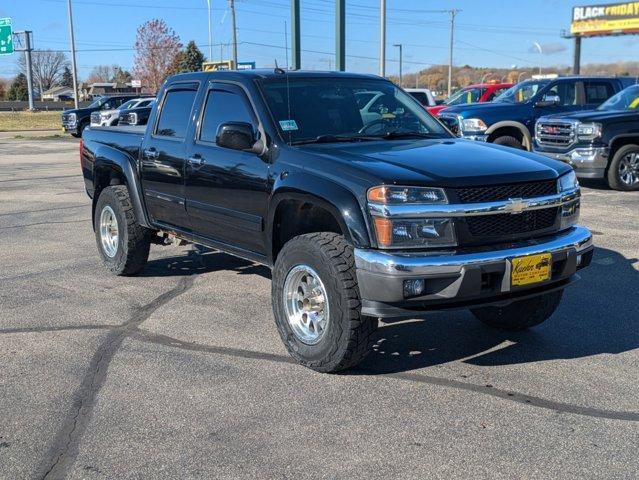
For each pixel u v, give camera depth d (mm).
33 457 3572
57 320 5777
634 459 3502
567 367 4719
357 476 3363
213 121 5730
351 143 5125
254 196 5141
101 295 6523
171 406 4145
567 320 5691
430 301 4145
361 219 4207
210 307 6125
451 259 4094
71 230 9797
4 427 3898
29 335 5410
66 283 6949
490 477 3346
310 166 4641
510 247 4320
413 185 4148
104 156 7133
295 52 19859
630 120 12195
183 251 8359
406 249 4152
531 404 4145
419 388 4387
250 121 5316
